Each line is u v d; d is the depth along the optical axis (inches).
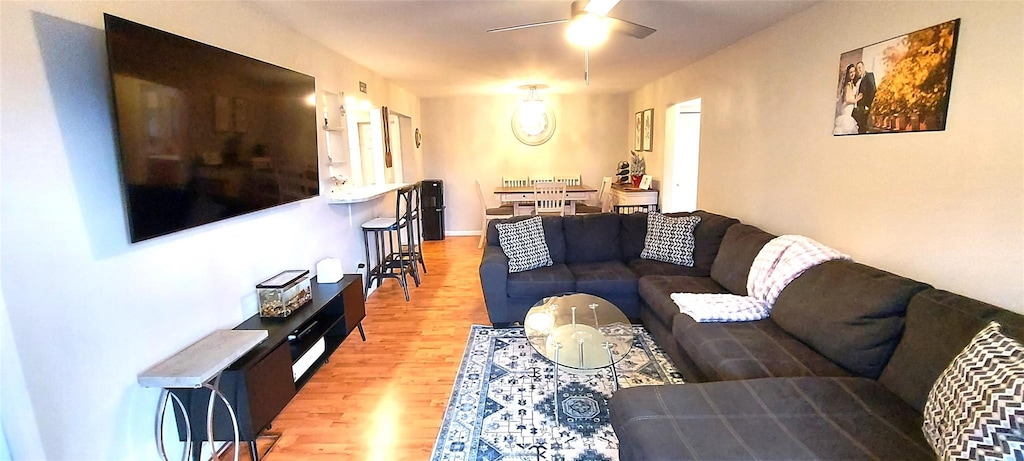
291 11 103.5
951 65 71.6
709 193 164.6
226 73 82.5
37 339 54.9
